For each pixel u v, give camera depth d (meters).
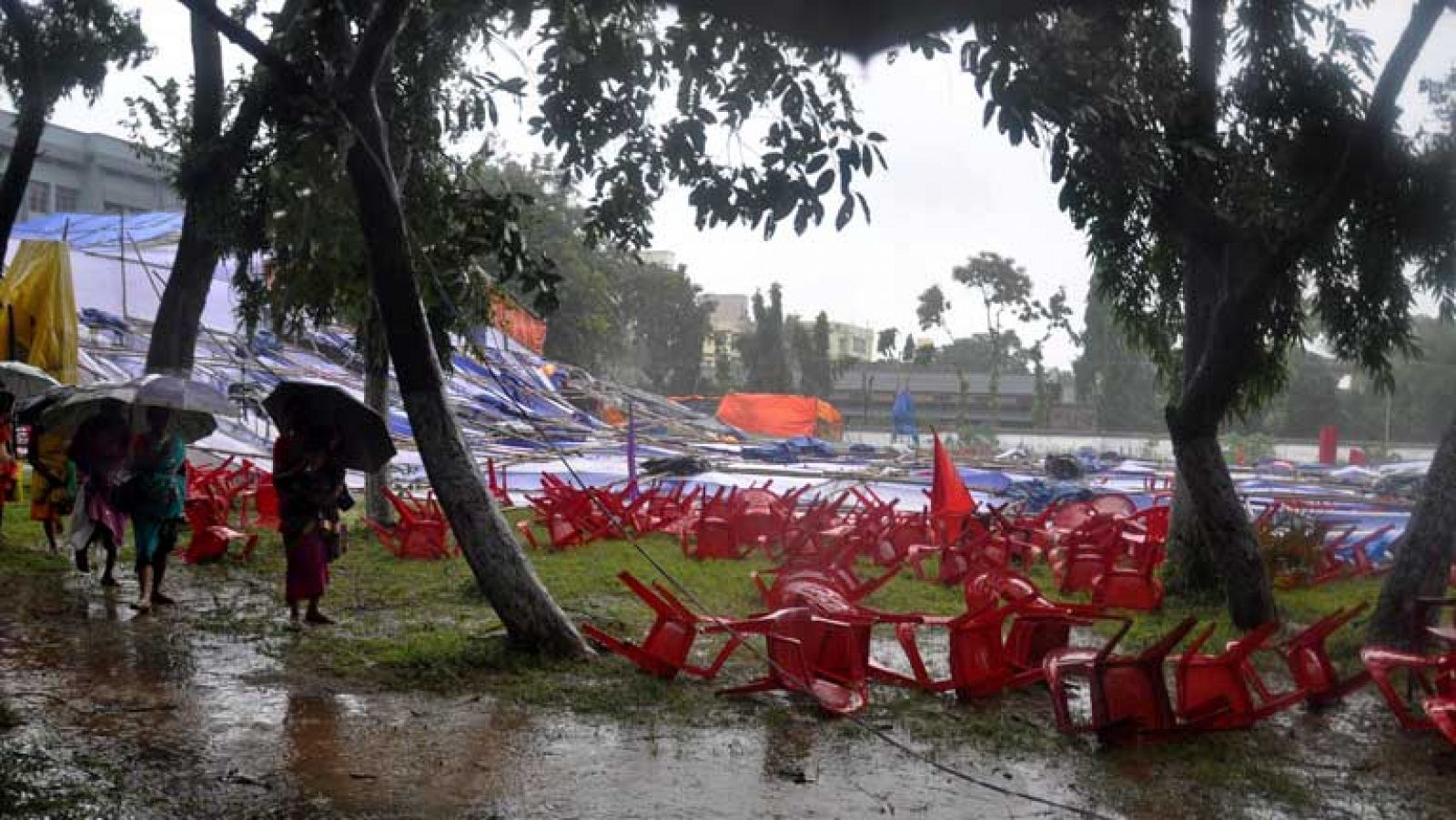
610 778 6.07
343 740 6.64
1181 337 13.48
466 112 10.69
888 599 11.74
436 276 10.06
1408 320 12.06
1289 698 7.35
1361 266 11.70
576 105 9.43
